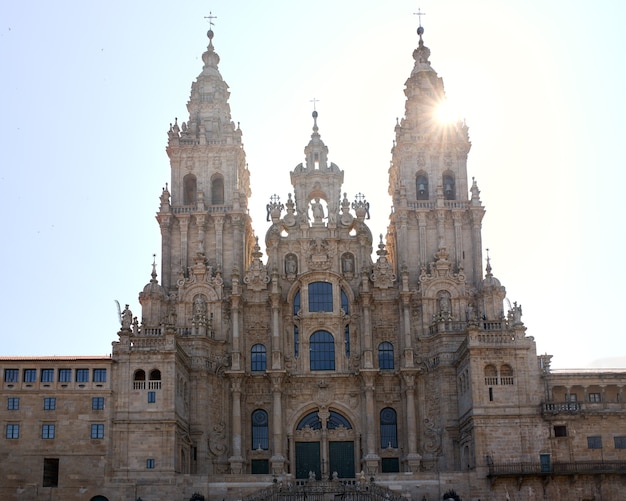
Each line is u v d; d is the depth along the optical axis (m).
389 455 105.12
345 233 112.44
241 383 104.94
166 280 109.38
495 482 91.69
